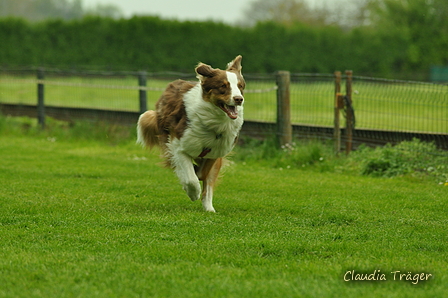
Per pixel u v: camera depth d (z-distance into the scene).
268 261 5.62
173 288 4.79
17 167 11.73
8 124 18.30
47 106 19.45
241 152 13.67
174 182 10.38
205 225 7.07
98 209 7.95
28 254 5.71
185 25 39.28
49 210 7.80
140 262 5.52
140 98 16.27
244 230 6.89
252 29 39.53
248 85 21.66
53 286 4.81
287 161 12.56
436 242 6.47
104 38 39.69
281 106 13.45
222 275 5.12
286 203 8.53
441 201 8.73
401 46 40.50
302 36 39.69
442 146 12.05
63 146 15.47
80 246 6.07
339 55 40.06
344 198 8.96
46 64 39.69
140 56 39.50
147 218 7.39
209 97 7.46
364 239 6.64
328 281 5.00
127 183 10.15
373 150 12.47
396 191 9.59
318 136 13.53
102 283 4.88
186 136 7.71
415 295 4.66
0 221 7.19
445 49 41.12
